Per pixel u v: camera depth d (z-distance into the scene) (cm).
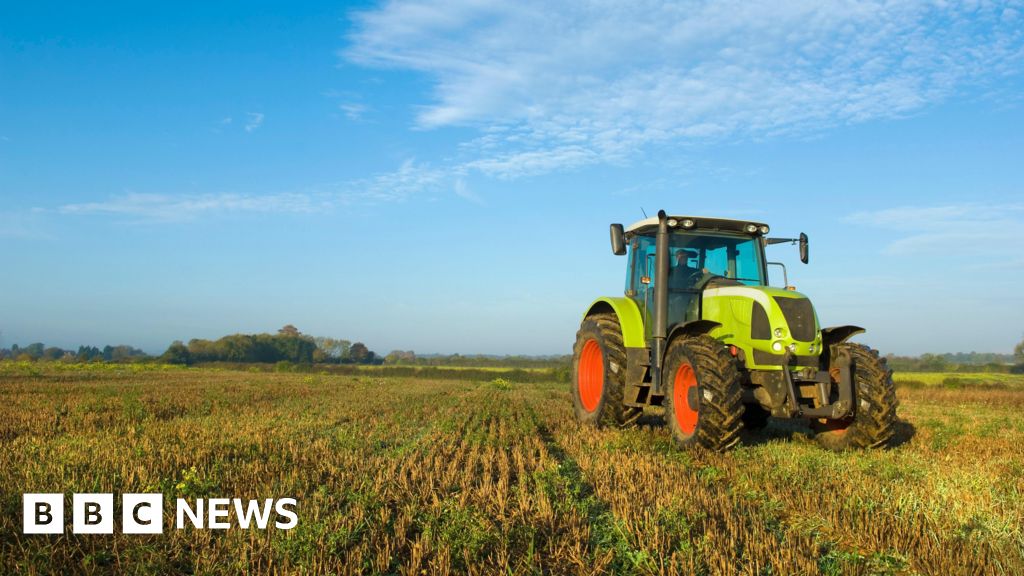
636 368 975
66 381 2519
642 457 773
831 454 800
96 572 420
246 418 1223
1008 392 2733
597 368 1129
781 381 817
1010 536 477
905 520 504
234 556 435
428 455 801
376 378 3644
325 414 1328
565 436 970
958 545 459
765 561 435
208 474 659
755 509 561
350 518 519
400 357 11225
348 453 807
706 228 967
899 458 782
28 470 657
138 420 1189
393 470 698
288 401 1678
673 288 950
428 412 1421
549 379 4931
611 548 454
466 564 439
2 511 514
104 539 470
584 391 1138
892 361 7288
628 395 981
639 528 493
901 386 3362
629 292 1058
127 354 10231
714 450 795
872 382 823
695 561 420
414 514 539
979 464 752
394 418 1282
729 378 789
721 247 976
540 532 504
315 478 664
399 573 433
